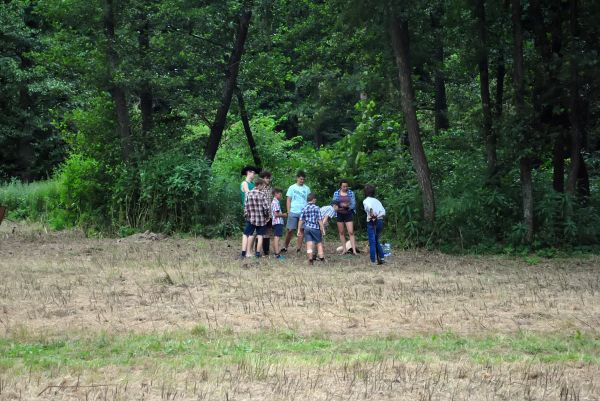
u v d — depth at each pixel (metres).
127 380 6.68
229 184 23.83
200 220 22.58
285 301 10.96
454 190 19.59
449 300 11.18
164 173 22.67
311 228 15.89
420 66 22.80
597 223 18.27
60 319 9.57
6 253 17.59
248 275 13.78
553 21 19.11
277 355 7.78
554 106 18.39
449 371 7.06
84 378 6.78
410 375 6.89
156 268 14.66
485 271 14.95
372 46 21.19
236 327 9.22
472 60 19.44
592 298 11.41
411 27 20.53
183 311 10.15
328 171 23.36
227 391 6.33
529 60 19.62
